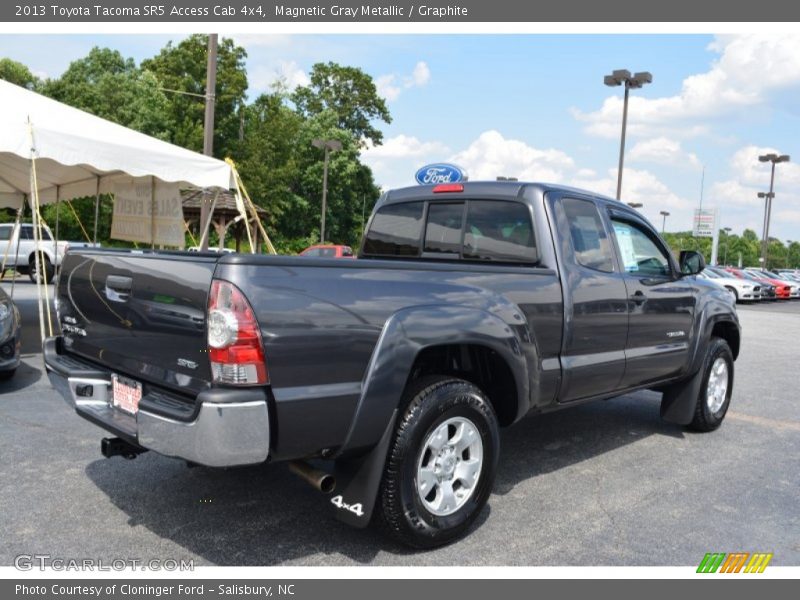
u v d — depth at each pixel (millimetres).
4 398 6055
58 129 8148
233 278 2643
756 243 108000
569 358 4156
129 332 3205
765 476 4668
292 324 2744
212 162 9844
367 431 2975
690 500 4141
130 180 12359
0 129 7734
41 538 3322
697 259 5184
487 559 3252
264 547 3297
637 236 4965
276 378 2707
